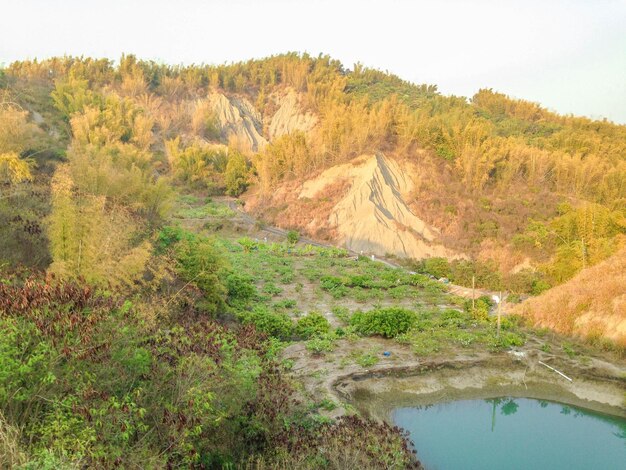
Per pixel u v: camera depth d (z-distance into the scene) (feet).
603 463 39.19
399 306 83.30
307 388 45.78
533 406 49.80
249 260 113.91
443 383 51.88
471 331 64.49
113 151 139.54
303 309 79.41
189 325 36.47
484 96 325.21
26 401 22.09
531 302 76.59
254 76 313.12
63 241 36.76
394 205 157.38
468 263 125.80
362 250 143.23
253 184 205.57
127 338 26.20
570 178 173.68
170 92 275.18
